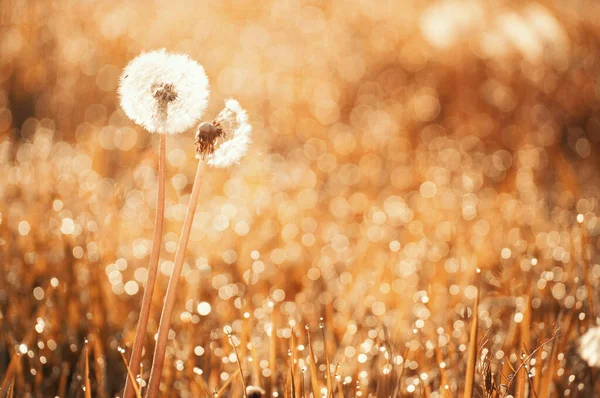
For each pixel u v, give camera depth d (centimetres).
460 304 111
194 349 100
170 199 175
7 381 93
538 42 218
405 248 147
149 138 224
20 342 102
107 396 96
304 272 136
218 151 78
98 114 246
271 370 92
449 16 242
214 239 147
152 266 79
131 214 156
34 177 161
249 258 136
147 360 100
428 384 94
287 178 201
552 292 111
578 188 179
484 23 240
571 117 239
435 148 235
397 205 187
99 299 106
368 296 116
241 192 183
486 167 220
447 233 154
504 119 243
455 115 250
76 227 131
